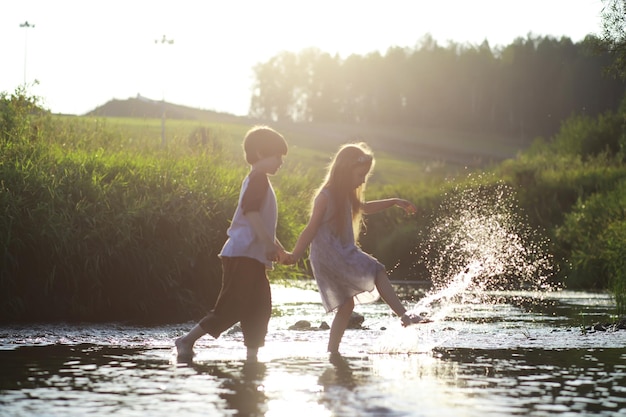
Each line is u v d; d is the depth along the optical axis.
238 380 5.10
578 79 123.88
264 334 6.51
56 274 9.82
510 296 15.35
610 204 21.34
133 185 11.02
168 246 10.38
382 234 27.66
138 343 7.40
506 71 140.75
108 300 9.89
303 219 14.67
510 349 7.05
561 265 20.70
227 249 6.52
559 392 4.75
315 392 4.66
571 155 36.44
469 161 101.88
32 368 5.64
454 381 5.13
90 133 15.05
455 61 152.25
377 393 4.65
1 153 11.26
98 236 9.96
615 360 6.27
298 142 98.31
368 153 7.13
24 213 9.85
